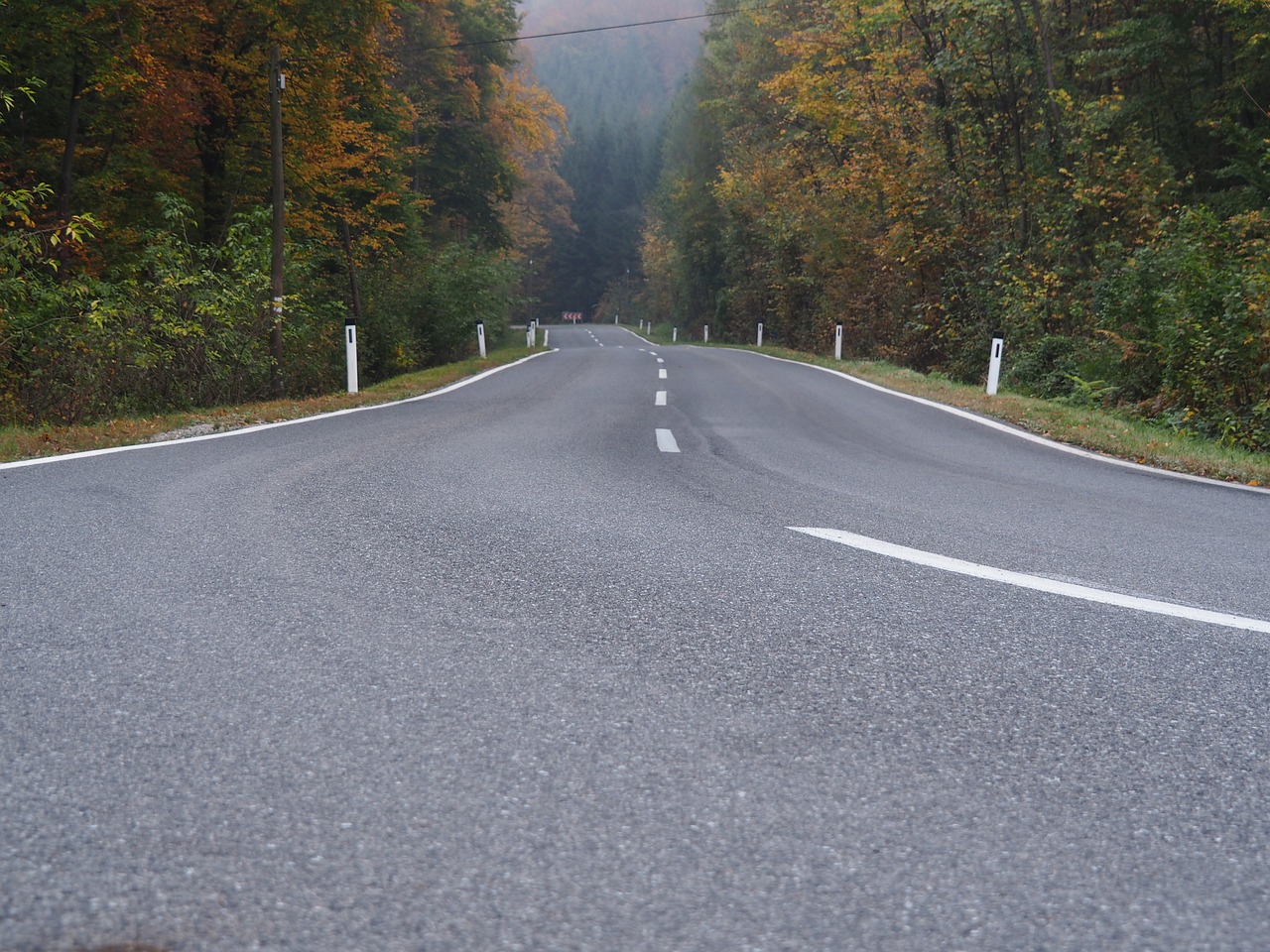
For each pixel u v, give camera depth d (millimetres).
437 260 33812
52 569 4008
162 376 13633
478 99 42906
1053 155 21766
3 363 11711
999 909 1702
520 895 1718
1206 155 24047
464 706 2600
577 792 2113
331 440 8977
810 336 40094
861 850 1895
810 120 33531
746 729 2475
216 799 2061
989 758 2332
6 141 18547
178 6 19203
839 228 32031
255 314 16406
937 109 24578
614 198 124562
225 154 22688
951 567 4262
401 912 1662
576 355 31125
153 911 1654
